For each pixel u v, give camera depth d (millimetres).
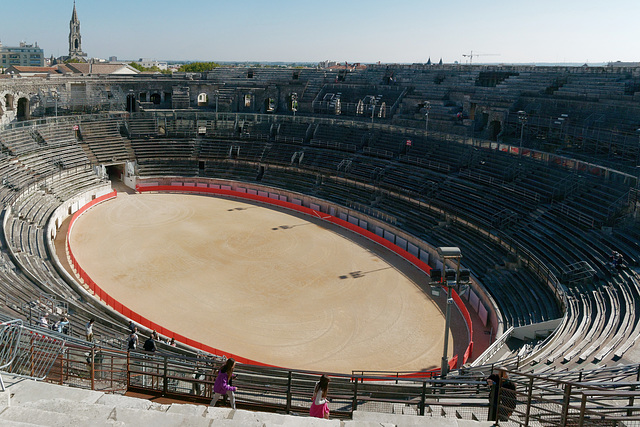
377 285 42656
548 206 44438
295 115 77875
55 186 58375
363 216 55438
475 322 37438
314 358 31781
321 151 68250
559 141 54906
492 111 61500
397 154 62906
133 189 68938
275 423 9883
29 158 59750
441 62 142500
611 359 23469
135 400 11586
